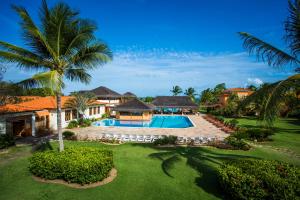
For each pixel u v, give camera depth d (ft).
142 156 51.29
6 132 71.46
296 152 58.03
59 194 31.32
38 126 88.53
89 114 136.46
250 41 33.32
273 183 26.35
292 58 31.22
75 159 36.11
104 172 36.04
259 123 27.14
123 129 103.24
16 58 38.70
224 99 212.43
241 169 30.71
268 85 28.58
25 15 36.22
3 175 38.91
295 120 133.28
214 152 56.13
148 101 267.80
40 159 37.17
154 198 30.78
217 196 31.45
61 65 42.60
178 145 64.54
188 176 38.68
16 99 75.82
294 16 29.14
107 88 209.46
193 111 198.49
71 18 40.83
